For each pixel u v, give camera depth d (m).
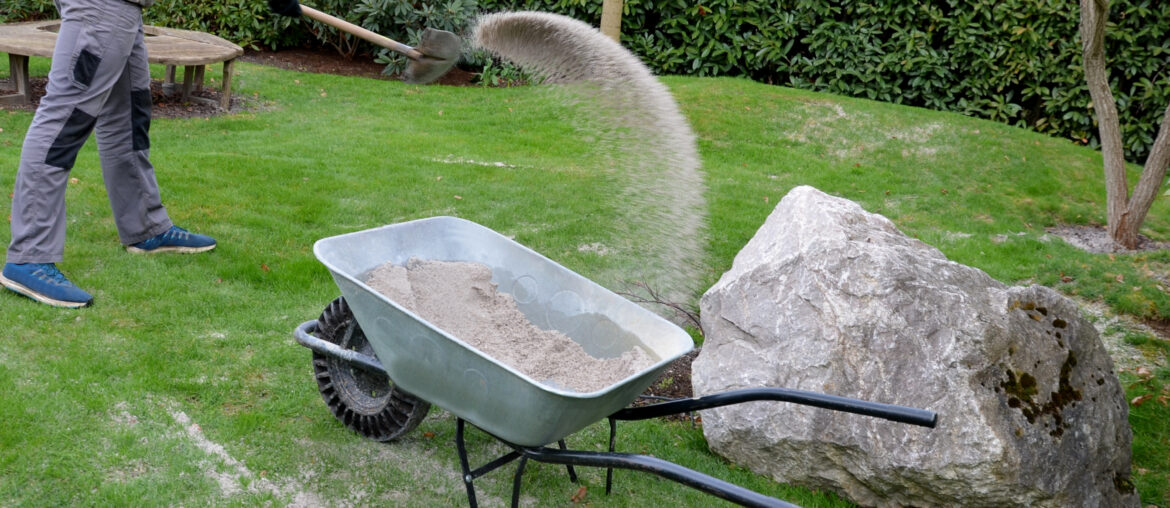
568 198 7.27
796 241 3.71
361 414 3.56
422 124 9.57
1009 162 9.68
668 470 2.43
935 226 7.57
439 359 2.84
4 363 3.74
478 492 3.35
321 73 11.69
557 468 3.58
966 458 3.20
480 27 6.16
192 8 11.95
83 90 4.28
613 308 3.31
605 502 3.38
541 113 10.27
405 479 3.37
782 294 3.61
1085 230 8.06
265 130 8.79
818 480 3.55
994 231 7.61
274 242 5.66
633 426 3.96
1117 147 7.39
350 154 8.05
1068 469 3.30
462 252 3.76
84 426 3.38
